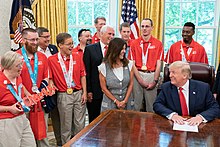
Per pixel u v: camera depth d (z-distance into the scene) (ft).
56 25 15.17
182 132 6.15
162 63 12.52
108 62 8.82
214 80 9.29
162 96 7.88
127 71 9.00
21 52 8.59
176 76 7.41
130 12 14.99
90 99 10.50
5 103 7.24
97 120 6.95
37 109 8.64
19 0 11.71
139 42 11.14
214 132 6.19
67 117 9.84
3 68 7.24
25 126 7.69
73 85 9.82
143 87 10.84
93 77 10.39
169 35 16.53
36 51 8.79
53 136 12.58
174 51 12.19
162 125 6.63
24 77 8.47
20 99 7.48
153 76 10.86
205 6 16.06
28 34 8.46
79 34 12.26
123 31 11.16
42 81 8.95
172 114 7.22
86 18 16.99
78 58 10.10
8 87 7.23
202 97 7.57
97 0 16.83
